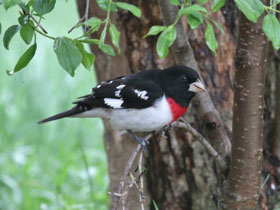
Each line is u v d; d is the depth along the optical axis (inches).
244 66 288.5
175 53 326.0
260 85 291.9
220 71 375.9
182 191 390.0
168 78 336.2
